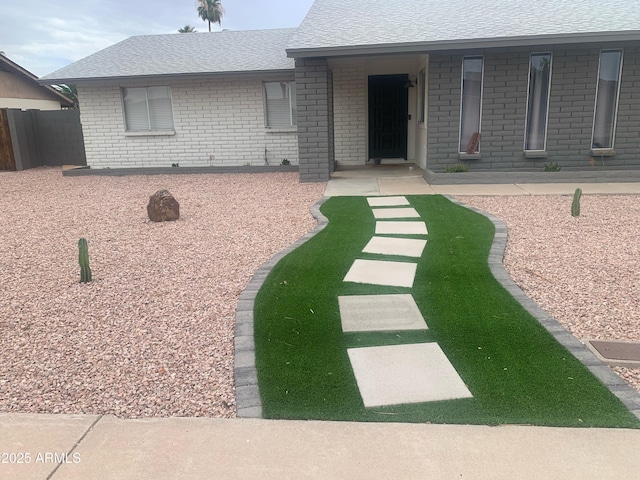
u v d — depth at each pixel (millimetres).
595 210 8008
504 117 10852
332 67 13875
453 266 5344
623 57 10367
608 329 3842
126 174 14453
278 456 2469
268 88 14211
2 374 3342
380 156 14859
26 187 12227
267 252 6137
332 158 13031
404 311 4211
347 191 10227
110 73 14047
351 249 6070
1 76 19719
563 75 10547
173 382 3221
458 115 10953
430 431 2633
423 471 2342
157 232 7250
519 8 12359
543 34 9828
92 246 6555
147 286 4996
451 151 11156
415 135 14133
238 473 2355
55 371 3373
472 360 3375
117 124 14742
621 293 4539
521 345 3566
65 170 14305
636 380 3119
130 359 3525
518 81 10633
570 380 3088
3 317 4273
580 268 5262
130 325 4090
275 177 12953
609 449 2461
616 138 10773
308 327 3945
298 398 2971
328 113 11492
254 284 4938
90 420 2799
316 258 5727
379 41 10414
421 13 12680
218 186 11664
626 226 6945
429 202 8828
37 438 2645
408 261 5562
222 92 14289
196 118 14516
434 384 3086
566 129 10805
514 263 5504
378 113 14594
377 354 3490
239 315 4199
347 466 2387
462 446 2510
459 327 3885
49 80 13992
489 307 4246
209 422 2764
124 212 8820
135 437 2641
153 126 14781
